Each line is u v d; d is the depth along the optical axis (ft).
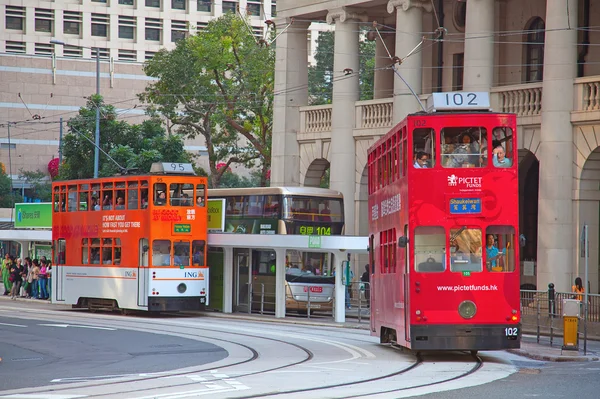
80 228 154.40
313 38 464.65
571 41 135.74
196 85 229.04
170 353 91.40
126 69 429.38
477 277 78.33
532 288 161.68
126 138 236.02
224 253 152.76
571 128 135.54
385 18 184.85
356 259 169.48
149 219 139.64
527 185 167.43
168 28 451.53
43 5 433.48
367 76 273.95
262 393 60.39
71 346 100.42
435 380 67.41
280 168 183.21
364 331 118.52
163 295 139.44
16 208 194.49
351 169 172.24
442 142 79.46
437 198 78.95
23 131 415.85
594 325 107.55
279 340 103.81
